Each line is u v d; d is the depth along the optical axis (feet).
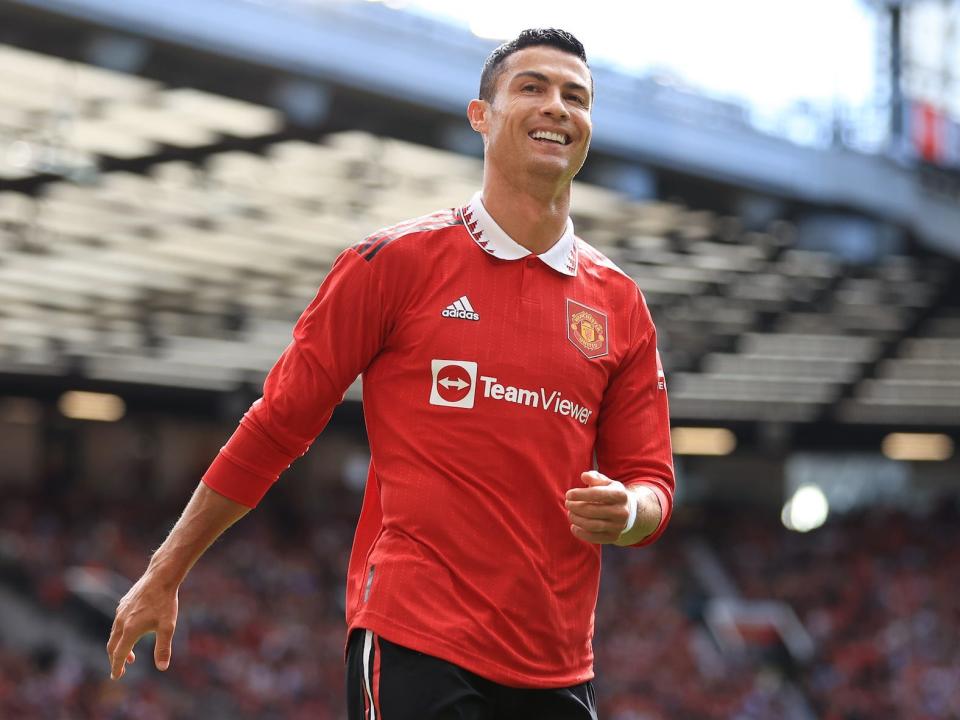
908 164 202.39
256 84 139.13
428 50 148.66
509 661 24.66
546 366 25.75
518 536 25.03
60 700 209.15
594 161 171.94
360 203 182.29
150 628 26.22
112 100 141.90
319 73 140.36
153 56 131.44
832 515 394.93
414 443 25.36
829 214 201.46
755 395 331.16
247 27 134.21
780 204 194.70
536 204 26.27
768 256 215.72
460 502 24.95
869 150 197.47
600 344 26.71
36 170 157.89
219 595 274.77
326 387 25.80
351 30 142.10
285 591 293.84
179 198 177.06
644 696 260.83
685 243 208.74
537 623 25.00
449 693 24.04
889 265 220.02
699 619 323.78
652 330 28.35
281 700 232.94
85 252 203.62
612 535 23.73
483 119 27.30
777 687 288.30
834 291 239.09
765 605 335.26
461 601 24.61
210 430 356.59
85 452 345.72
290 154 160.04
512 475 25.16
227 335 264.93
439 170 169.27
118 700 211.00
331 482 370.53
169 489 349.41
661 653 288.30
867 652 298.15
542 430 25.52
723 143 179.63
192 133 152.97
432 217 26.91
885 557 357.41
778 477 405.80
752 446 391.24
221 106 144.15
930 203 205.67
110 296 232.32
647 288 237.45
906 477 408.46
